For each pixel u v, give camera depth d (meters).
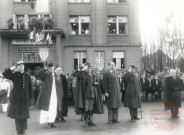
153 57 59.00
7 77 10.18
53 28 31.38
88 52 32.84
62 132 10.65
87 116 12.10
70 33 33.16
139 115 15.28
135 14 33.34
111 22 33.56
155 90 24.39
